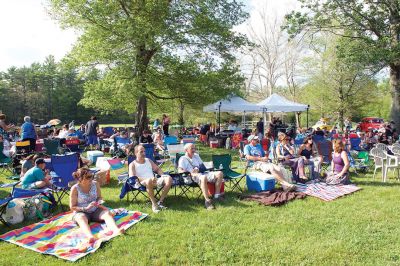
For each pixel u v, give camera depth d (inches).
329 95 1122.0
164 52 621.6
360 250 165.6
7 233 188.9
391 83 722.8
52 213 227.8
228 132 674.8
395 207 234.1
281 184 288.8
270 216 217.8
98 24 565.0
